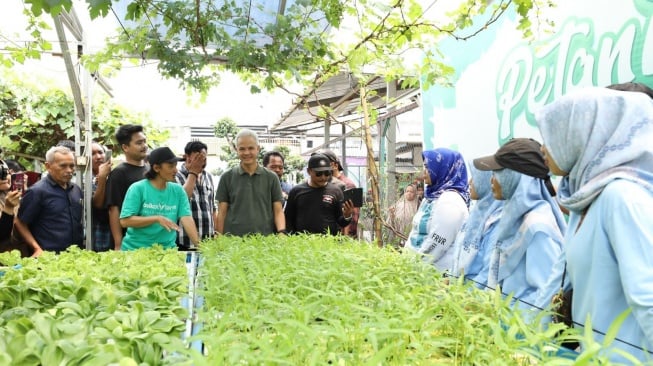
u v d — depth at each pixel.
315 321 1.55
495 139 4.81
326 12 2.93
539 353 1.19
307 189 4.70
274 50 3.31
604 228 1.63
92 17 1.83
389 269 2.14
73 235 4.19
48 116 6.36
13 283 1.86
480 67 5.13
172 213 3.83
